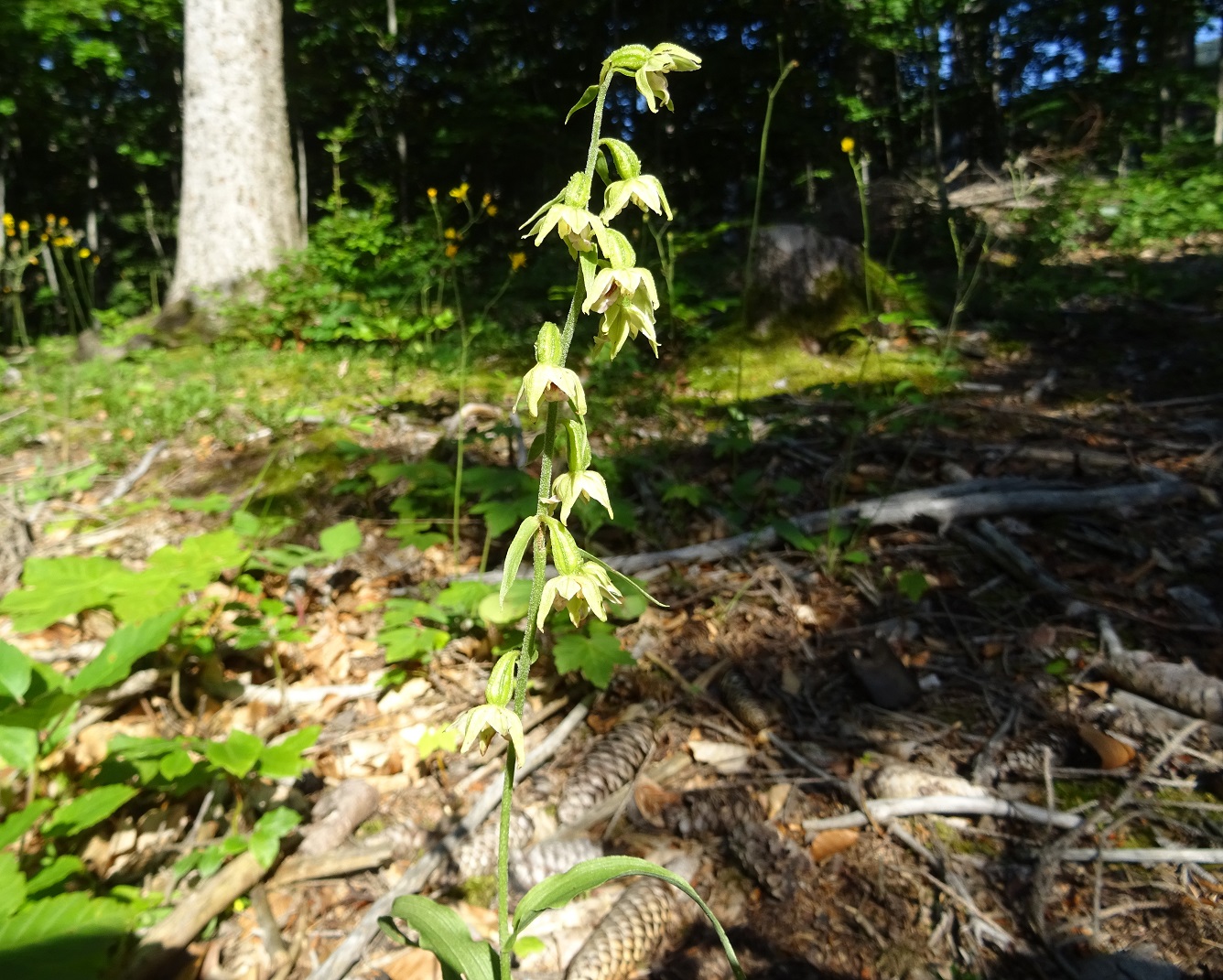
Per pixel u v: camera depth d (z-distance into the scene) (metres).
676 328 6.42
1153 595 3.07
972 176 14.08
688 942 1.98
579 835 2.31
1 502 4.46
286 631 2.95
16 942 1.56
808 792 2.38
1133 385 5.39
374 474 3.77
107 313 8.16
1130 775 2.33
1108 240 11.02
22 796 2.32
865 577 3.40
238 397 6.11
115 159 21.12
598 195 8.82
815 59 15.41
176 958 1.91
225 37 8.58
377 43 15.90
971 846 2.16
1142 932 1.87
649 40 13.30
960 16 16.45
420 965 1.93
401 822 2.36
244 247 8.82
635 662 2.66
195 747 2.05
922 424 4.71
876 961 1.88
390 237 8.93
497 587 2.99
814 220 11.11
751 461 4.52
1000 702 2.68
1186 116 21.66
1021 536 3.53
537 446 1.46
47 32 14.66
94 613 3.37
